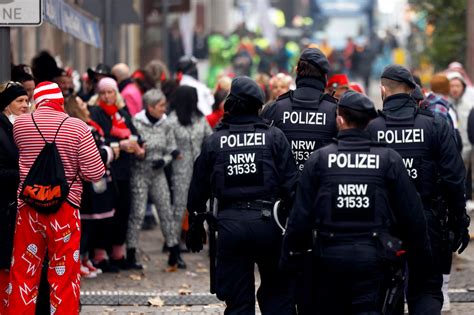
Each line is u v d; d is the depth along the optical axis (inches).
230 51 3356.3
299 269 625.3
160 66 1249.4
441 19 1947.6
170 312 861.2
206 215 701.9
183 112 1082.1
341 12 4722.0
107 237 1026.7
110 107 1000.2
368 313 603.8
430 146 711.1
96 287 957.2
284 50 3570.4
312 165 616.4
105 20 1359.5
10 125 753.0
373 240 606.5
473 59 1641.2
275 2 5260.8
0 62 809.5
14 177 742.5
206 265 1072.2
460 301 899.4
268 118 757.3
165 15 2000.5
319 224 613.3
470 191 1272.1
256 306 888.9
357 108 617.6
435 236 713.6
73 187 737.0
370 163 612.7
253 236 686.5
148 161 1042.1
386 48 3986.2
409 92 722.2
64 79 1004.6
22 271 736.3
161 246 1182.3
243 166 690.8
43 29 1560.0
